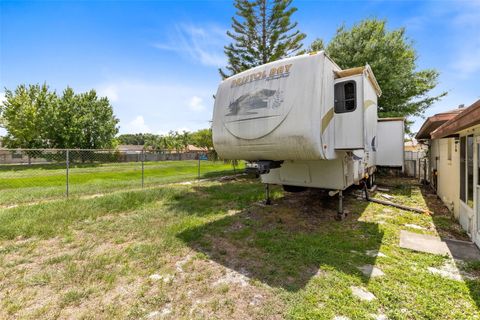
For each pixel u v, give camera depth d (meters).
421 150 12.26
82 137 25.59
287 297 2.26
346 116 3.94
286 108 3.56
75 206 5.33
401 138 9.07
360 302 2.18
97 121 27.31
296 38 11.93
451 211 5.25
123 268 2.83
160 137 54.00
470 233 3.82
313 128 3.36
